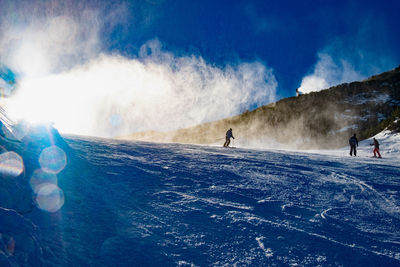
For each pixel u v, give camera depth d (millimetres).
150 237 2988
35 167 3820
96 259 2469
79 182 4211
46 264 2105
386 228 3963
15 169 3338
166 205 4008
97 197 3902
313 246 3129
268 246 3027
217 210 3998
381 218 4406
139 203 3980
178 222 3449
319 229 3656
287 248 3023
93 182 4504
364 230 3797
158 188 4824
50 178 3818
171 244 2895
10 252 1850
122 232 3029
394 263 2904
